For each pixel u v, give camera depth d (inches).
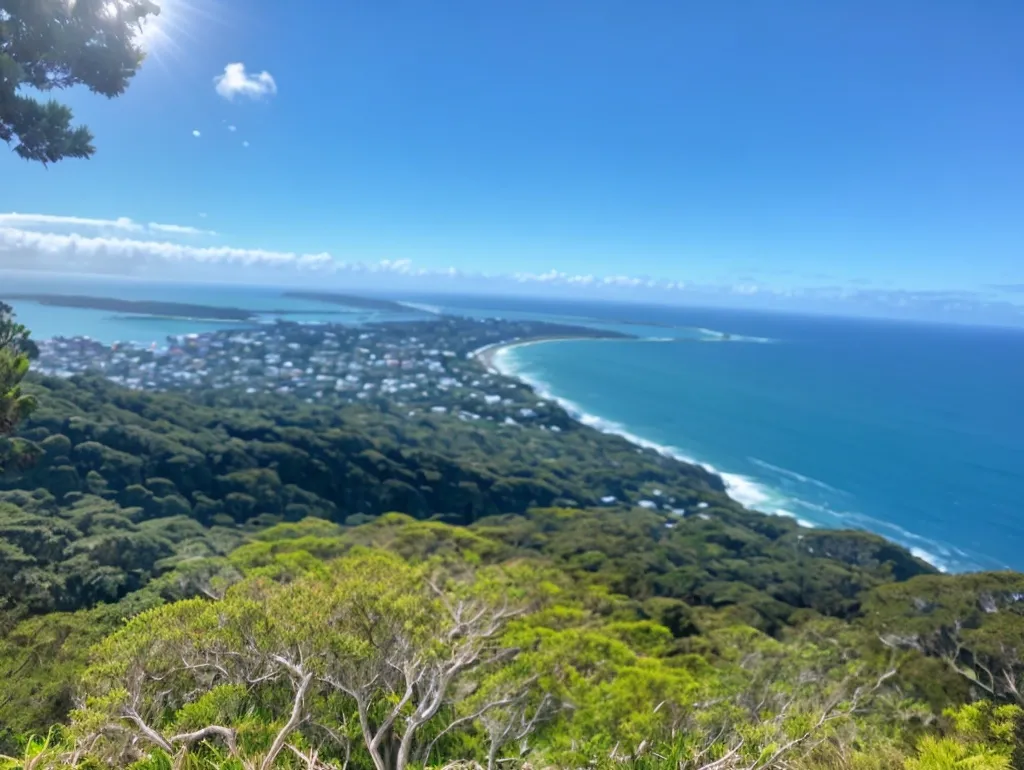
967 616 657.6
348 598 224.4
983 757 162.4
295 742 175.0
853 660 560.7
